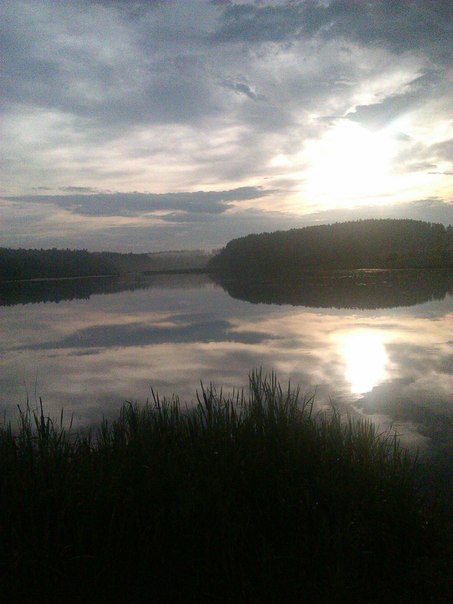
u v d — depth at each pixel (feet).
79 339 56.80
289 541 12.87
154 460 14.79
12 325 71.15
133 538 12.35
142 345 51.24
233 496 13.52
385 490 14.35
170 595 11.64
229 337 53.62
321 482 14.17
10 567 11.23
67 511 12.62
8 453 15.31
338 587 11.26
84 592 11.49
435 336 50.42
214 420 17.52
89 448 16.25
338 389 32.37
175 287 142.61
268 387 22.62
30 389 35.99
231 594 11.48
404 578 12.22
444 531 14.05
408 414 27.07
